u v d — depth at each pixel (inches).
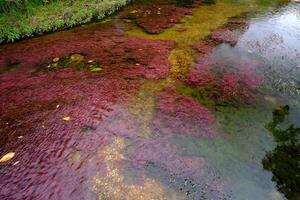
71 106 84.1
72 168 64.4
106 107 83.4
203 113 80.7
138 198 57.8
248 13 151.9
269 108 83.5
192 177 62.6
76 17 141.9
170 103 84.4
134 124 76.8
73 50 116.4
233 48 115.4
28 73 102.4
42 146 70.6
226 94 88.8
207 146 70.3
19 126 77.3
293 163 66.3
